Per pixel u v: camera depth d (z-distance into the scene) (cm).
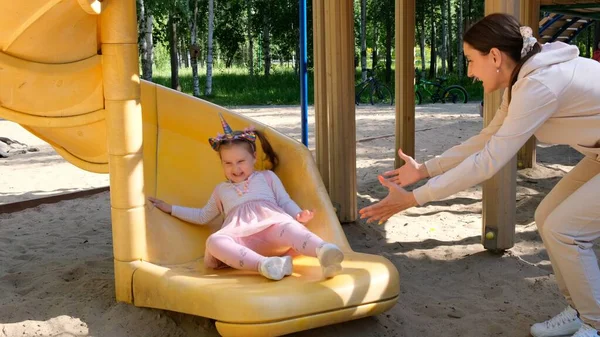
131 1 316
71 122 329
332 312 281
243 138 350
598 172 284
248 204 336
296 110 1731
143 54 2294
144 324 311
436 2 3155
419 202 269
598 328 279
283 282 287
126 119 319
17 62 304
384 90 2062
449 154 302
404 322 326
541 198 601
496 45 264
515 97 256
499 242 425
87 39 310
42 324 315
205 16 3284
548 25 1270
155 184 380
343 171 507
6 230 524
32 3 282
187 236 357
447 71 3544
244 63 4741
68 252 454
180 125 405
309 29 2888
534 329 309
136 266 322
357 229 505
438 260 431
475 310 346
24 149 990
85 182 750
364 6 2650
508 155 257
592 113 260
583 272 272
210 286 286
